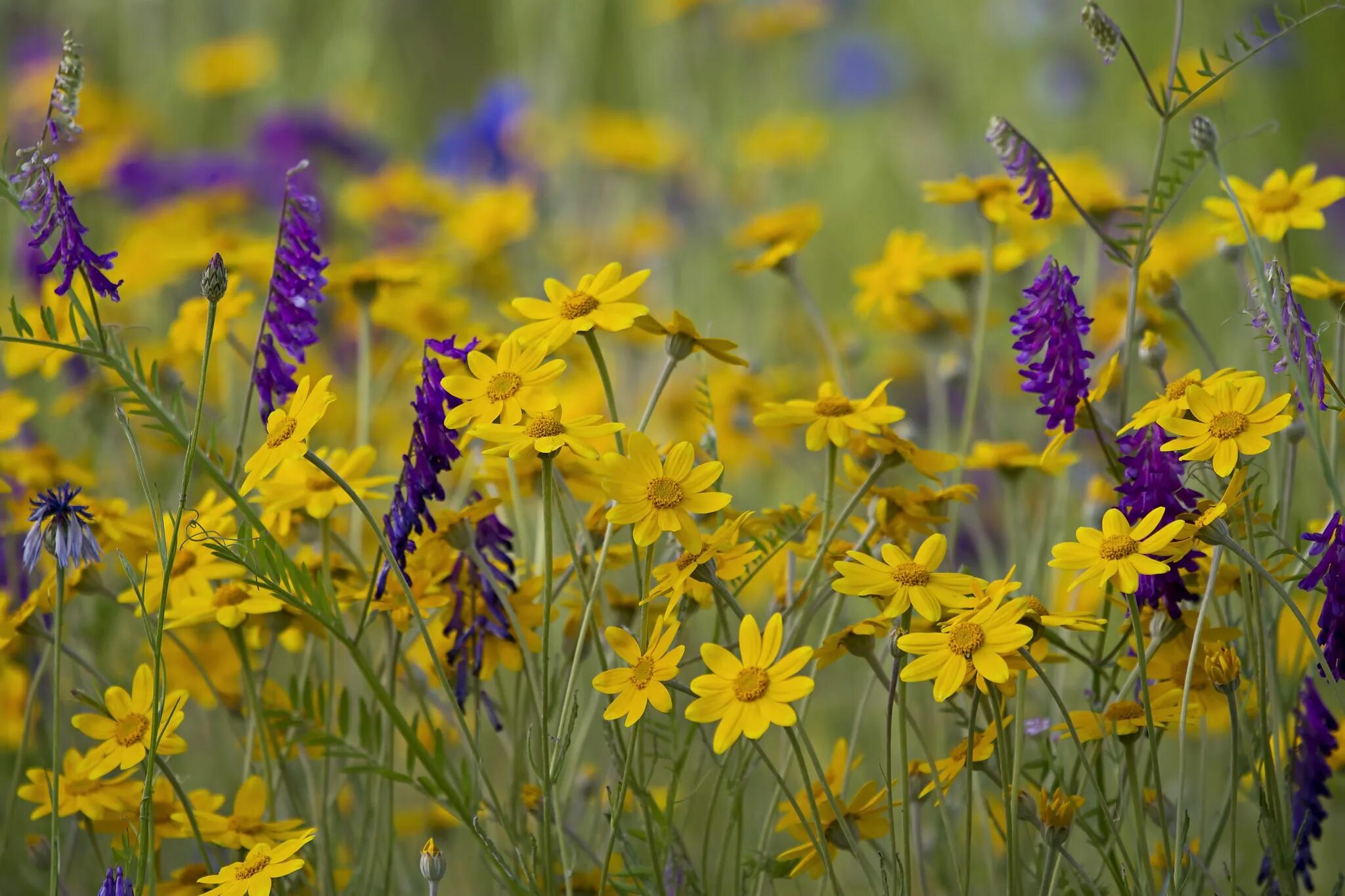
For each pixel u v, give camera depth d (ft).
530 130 16.31
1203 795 8.46
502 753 9.04
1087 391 8.26
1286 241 8.61
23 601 8.75
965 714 8.31
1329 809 9.05
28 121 16.11
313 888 8.42
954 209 16.16
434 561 8.39
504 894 8.53
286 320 8.39
